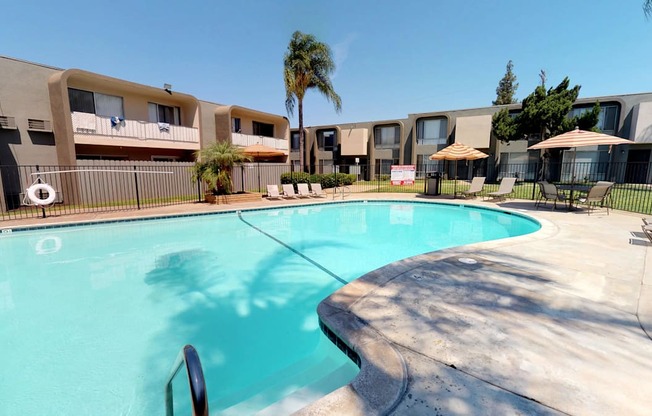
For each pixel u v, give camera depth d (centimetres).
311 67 1873
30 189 904
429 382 194
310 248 707
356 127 2895
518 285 356
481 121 2323
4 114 1112
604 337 247
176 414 235
